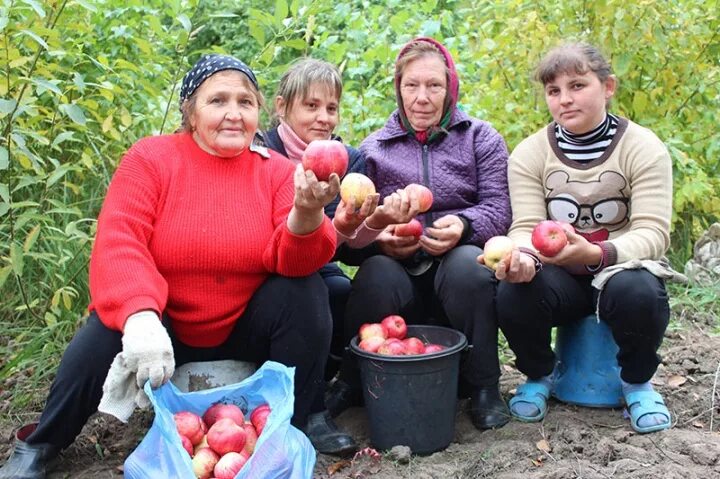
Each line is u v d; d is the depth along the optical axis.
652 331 2.96
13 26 3.34
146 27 4.86
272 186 2.89
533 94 5.00
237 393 2.62
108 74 4.18
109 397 2.42
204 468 2.38
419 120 3.40
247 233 2.77
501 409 3.19
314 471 2.85
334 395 3.39
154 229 2.72
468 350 3.15
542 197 3.33
